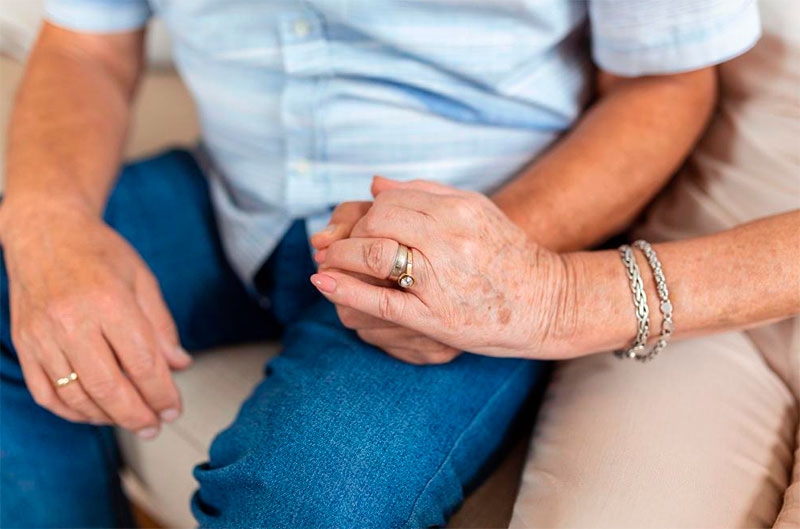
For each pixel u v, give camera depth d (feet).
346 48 2.22
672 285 1.77
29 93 2.60
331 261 1.77
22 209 2.26
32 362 2.10
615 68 2.17
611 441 1.76
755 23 1.96
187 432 2.43
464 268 1.70
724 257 1.77
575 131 2.25
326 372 1.86
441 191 1.88
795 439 1.86
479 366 1.98
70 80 2.62
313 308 2.31
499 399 1.99
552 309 1.78
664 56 2.03
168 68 4.00
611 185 2.07
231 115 2.51
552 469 1.78
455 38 2.12
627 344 1.85
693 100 2.13
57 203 2.25
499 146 2.34
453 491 1.86
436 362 1.90
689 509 1.60
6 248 2.25
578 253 1.86
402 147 2.30
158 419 2.25
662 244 1.85
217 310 2.84
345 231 1.87
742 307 1.74
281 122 2.40
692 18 1.93
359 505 1.61
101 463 2.56
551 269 1.80
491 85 2.23
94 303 2.04
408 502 1.69
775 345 1.96
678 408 1.80
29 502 2.33
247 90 2.42
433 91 2.23
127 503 2.80
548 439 1.89
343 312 1.87
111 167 2.56
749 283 1.73
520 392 2.09
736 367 1.91
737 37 1.95
